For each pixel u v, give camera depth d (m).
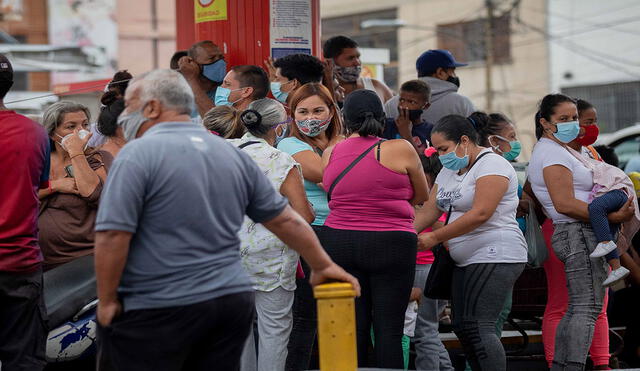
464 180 10.14
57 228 10.36
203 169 6.52
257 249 9.55
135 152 6.38
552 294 11.49
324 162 9.90
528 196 11.54
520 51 67.81
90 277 10.38
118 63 77.06
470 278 10.09
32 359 9.05
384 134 13.00
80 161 10.41
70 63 58.66
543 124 10.74
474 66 69.00
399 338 9.40
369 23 60.06
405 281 9.48
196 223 6.45
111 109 10.98
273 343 9.64
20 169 8.82
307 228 7.01
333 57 13.90
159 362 6.46
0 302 8.91
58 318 10.14
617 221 10.44
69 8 76.62
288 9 13.00
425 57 14.09
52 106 10.78
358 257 9.40
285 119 9.88
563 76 67.31
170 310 6.39
